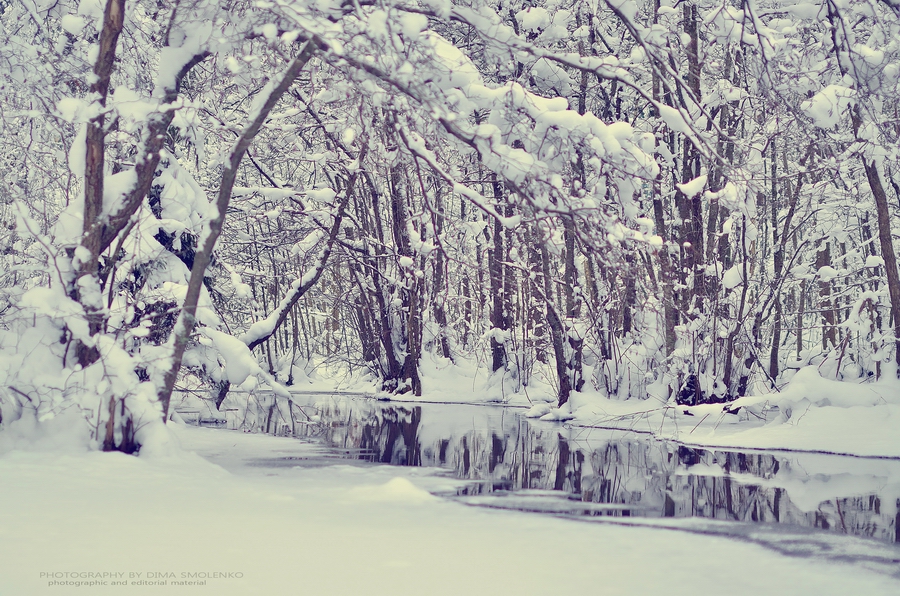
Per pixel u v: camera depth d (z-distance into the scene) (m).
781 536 7.39
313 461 12.20
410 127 11.95
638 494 9.80
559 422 21.14
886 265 16.73
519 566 5.61
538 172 10.75
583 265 26.47
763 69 13.20
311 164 24.73
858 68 13.82
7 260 12.05
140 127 11.73
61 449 9.81
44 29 13.09
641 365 22.50
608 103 22.91
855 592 5.45
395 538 6.29
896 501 9.50
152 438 10.05
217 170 21.58
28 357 10.23
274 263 25.81
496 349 32.75
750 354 20.64
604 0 12.40
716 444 15.67
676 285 19.84
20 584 4.65
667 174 23.02
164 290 13.16
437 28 14.82
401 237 28.33
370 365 37.19
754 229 19.41
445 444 15.39
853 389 16.50
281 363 45.25
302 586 4.83
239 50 11.49
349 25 10.62
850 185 22.23
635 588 5.20
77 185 14.61
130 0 13.14
